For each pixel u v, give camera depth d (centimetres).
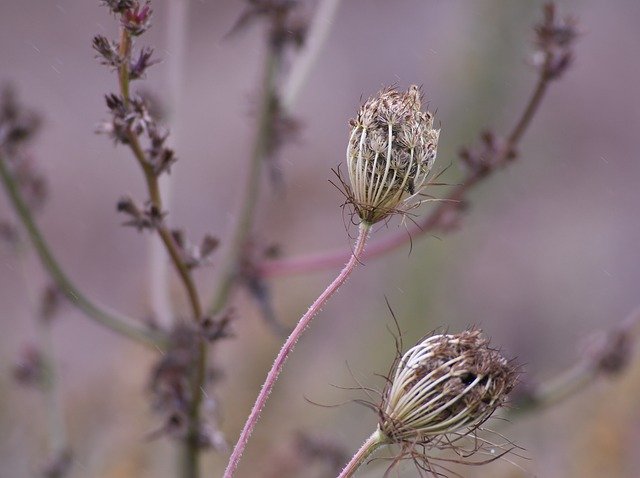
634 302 1455
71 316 1252
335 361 1043
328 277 1217
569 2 1074
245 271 631
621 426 909
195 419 534
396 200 399
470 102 1070
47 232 1441
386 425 397
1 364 943
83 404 945
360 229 402
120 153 1545
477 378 391
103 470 871
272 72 638
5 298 1223
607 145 1688
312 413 966
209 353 557
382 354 1020
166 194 609
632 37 1817
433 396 392
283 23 623
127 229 1464
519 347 1374
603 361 652
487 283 1412
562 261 1463
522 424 933
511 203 1430
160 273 627
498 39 1079
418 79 1759
